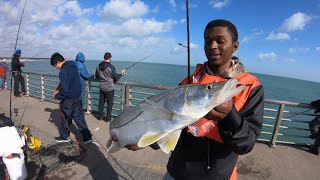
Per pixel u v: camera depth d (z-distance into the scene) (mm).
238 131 1548
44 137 6047
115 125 2113
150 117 1855
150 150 5363
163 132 1772
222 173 1901
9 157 3779
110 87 7238
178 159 2080
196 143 1954
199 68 2168
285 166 4996
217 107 1566
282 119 5762
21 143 3953
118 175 4453
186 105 1686
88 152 5266
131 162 4895
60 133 6254
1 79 12469
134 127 1949
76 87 5477
